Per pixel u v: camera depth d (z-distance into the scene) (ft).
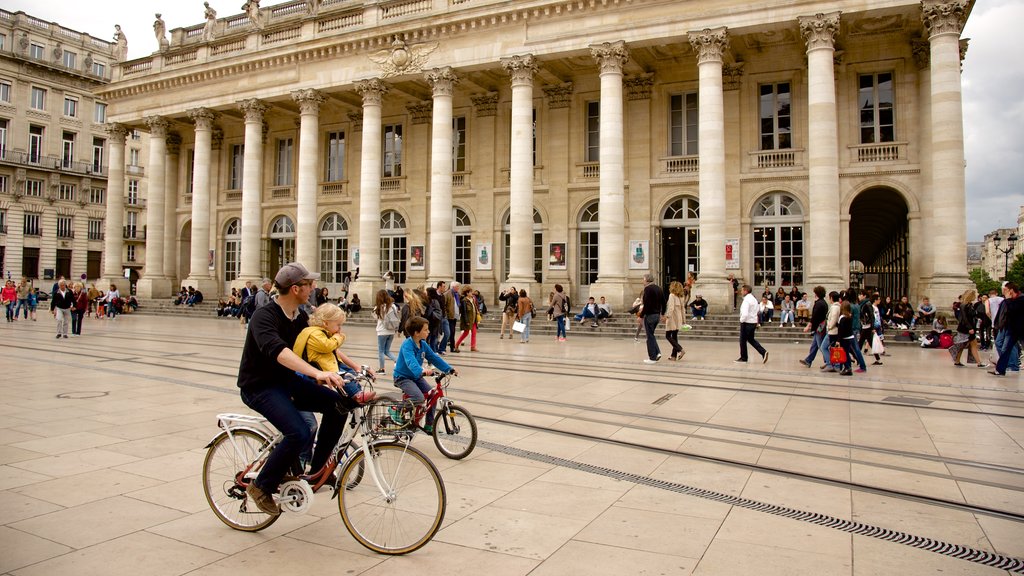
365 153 98.94
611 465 21.97
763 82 88.53
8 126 168.45
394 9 98.53
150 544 15.26
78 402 32.19
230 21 124.26
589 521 16.76
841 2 74.33
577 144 98.32
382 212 112.57
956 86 70.79
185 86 117.70
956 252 70.33
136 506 17.83
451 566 14.07
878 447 24.13
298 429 15.14
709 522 16.69
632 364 47.96
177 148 134.00
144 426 27.12
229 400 32.83
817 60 75.31
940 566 14.01
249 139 110.22
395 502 14.96
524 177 87.66
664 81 93.45
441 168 92.84
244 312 79.82
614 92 83.82
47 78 177.17
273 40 109.29
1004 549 14.96
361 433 15.70
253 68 109.29
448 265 92.84
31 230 174.60
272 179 123.13
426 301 50.52
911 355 56.75
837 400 33.47
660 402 32.83
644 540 15.48
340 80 101.81
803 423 28.09
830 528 16.28
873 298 67.36
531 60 87.97
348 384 17.08
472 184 104.73
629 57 87.92
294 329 16.55
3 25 169.07
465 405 31.94
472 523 16.65
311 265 104.01
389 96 108.06
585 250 98.32
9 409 30.45
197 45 116.06
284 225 122.21
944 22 71.26
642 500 18.43
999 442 24.86
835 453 23.34
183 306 112.47
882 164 81.92
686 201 92.63
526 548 15.03
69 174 182.09
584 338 72.90
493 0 89.76
